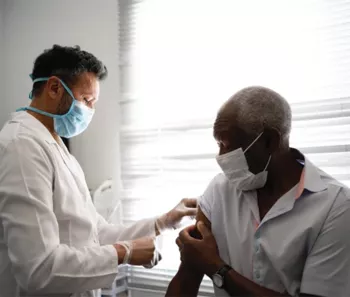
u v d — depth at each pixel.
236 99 0.99
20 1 2.34
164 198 1.83
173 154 1.82
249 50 1.68
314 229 0.93
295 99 1.58
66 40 2.17
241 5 1.70
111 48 2.02
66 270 1.08
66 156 1.40
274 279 0.99
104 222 1.58
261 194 1.08
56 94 1.31
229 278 0.97
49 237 1.09
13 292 1.24
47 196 1.14
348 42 1.50
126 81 1.96
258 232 1.01
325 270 0.90
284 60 1.61
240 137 0.96
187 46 1.81
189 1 1.82
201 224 1.14
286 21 1.61
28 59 2.29
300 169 1.05
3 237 1.21
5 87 2.35
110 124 1.99
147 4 1.92
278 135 0.96
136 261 1.22
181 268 1.12
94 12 2.08
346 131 1.50
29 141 1.18
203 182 1.75
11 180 1.10
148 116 1.90
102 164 2.00
